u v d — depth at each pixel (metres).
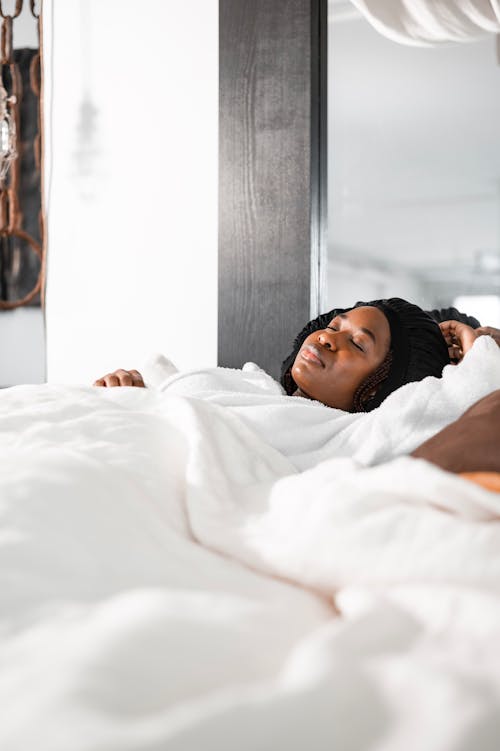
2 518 0.56
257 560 0.64
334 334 1.39
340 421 1.14
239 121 2.21
